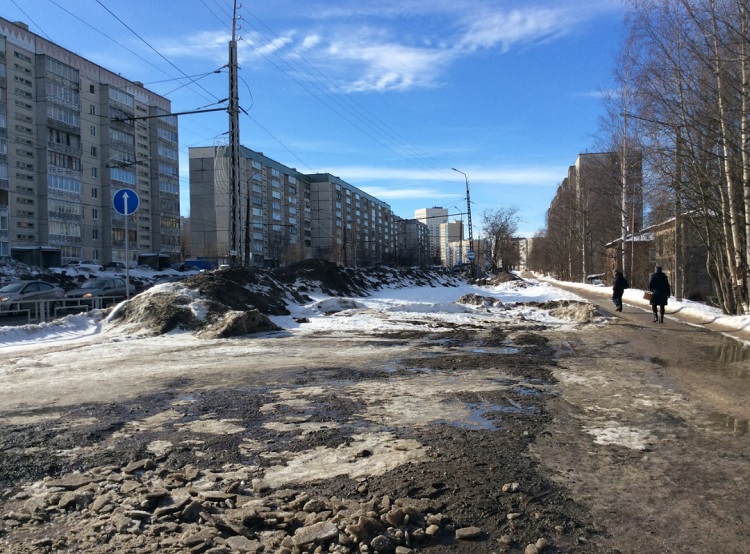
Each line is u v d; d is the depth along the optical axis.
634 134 34.53
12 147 52.50
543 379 8.29
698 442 5.25
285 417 6.00
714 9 17.12
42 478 4.30
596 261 79.38
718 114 17.77
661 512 3.76
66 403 6.57
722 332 15.14
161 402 6.65
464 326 16.55
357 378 8.27
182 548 3.26
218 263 72.12
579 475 4.39
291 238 103.06
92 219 64.12
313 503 3.74
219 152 47.69
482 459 4.67
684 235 29.58
